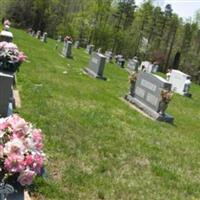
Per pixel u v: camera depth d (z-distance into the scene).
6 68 12.06
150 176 10.52
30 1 84.44
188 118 21.55
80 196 8.40
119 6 98.44
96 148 11.51
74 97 17.73
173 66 88.56
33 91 16.22
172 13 102.81
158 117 18.31
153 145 13.37
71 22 99.19
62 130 12.24
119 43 98.69
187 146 14.63
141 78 20.50
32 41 42.19
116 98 20.81
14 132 5.03
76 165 9.91
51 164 9.55
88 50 49.22
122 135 13.55
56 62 28.70
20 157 4.71
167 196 9.52
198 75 86.44
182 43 102.19
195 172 11.80
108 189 9.05
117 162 10.88
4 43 12.18
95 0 94.81
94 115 15.10
